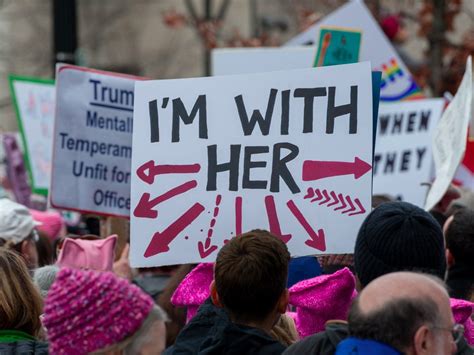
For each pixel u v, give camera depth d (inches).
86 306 290.0
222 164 452.8
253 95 454.9
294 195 445.1
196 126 456.1
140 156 456.8
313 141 447.8
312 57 845.8
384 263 355.9
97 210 649.0
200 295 444.5
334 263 494.0
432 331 291.4
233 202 449.7
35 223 670.5
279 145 449.7
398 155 820.6
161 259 449.7
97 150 650.8
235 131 454.3
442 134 581.0
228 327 368.8
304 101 450.9
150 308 295.3
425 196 812.0
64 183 645.9
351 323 298.0
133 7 3257.9
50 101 1014.4
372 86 454.9
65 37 1200.8
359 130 444.5
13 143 1080.2
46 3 2881.4
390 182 822.5
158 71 3255.4
